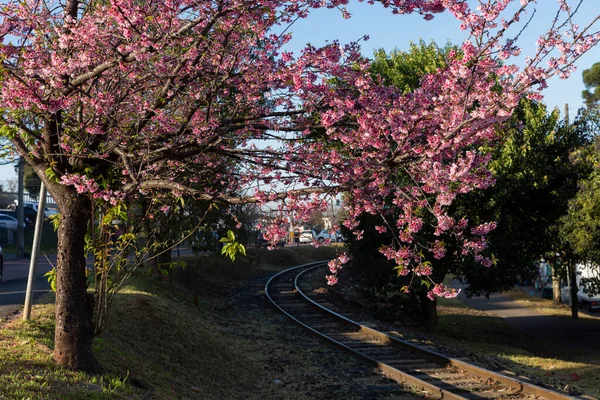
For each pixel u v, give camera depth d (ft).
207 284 97.60
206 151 27.96
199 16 27.53
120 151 27.50
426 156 25.11
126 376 30.32
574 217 72.64
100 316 30.35
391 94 28.66
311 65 28.04
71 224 28.48
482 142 27.32
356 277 81.25
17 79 24.50
